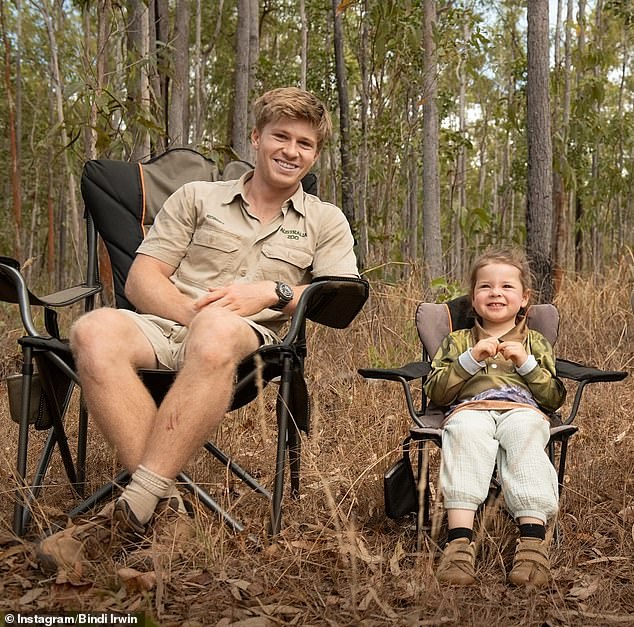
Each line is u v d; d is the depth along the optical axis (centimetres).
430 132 575
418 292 522
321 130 270
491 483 250
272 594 204
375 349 464
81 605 190
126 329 231
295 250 272
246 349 231
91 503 238
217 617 189
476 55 1123
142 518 215
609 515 268
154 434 217
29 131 1192
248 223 272
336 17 691
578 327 533
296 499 270
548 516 230
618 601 206
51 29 619
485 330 270
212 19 1158
